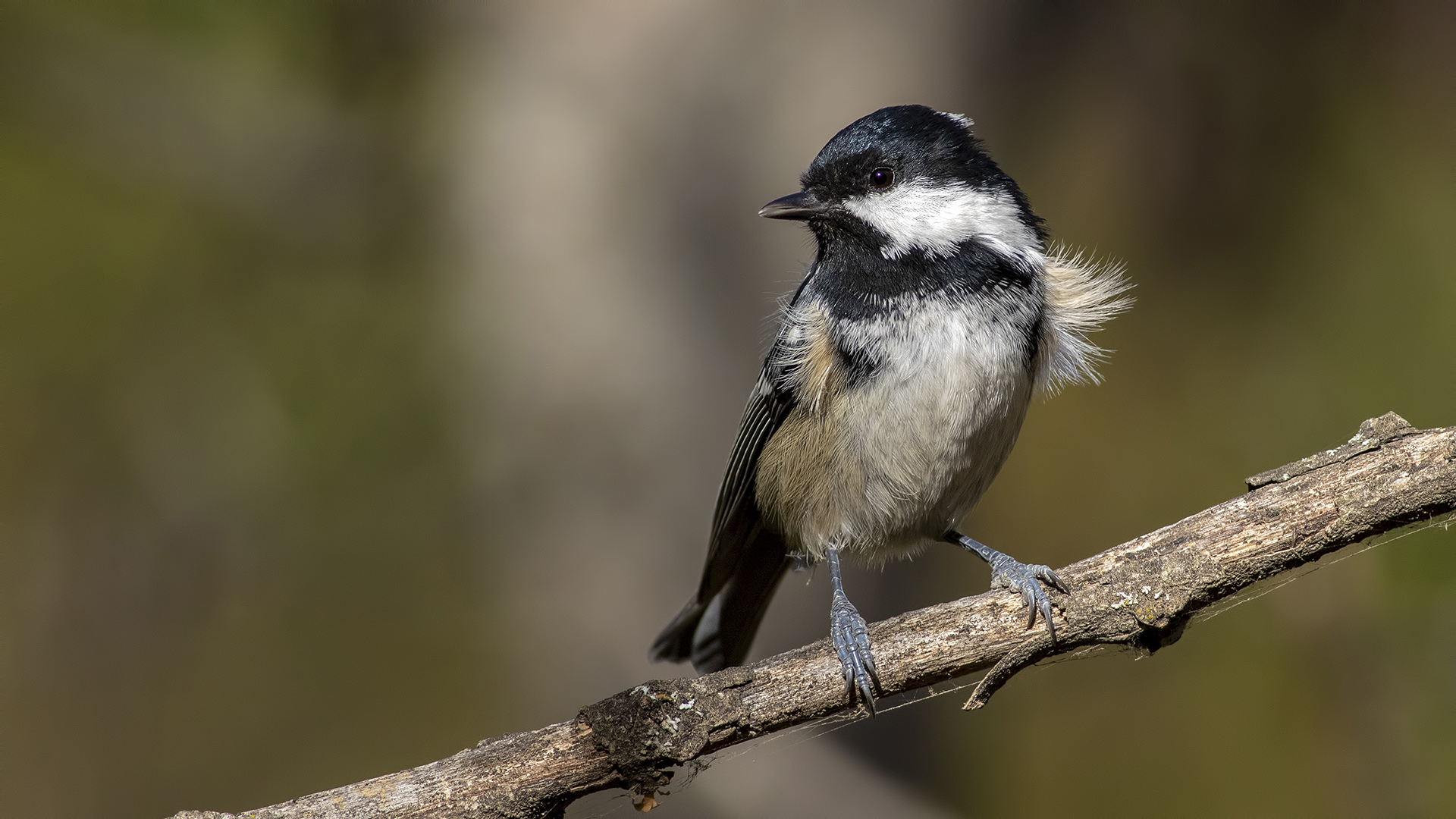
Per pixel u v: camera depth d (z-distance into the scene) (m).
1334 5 12.12
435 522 11.97
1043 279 6.95
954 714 10.16
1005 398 6.70
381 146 12.94
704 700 5.23
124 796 11.30
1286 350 12.29
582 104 10.16
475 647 11.45
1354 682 10.67
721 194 9.80
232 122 12.82
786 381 7.06
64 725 11.54
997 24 10.38
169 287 13.18
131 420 12.52
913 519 7.13
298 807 4.88
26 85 12.33
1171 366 12.40
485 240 10.41
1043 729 11.38
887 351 6.60
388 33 12.68
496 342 10.31
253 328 12.97
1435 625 10.51
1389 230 12.30
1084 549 11.93
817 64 9.72
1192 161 12.15
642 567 9.97
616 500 10.02
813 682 5.41
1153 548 5.45
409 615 11.70
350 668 11.65
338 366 12.68
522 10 10.45
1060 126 11.46
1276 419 12.05
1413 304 12.16
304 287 13.13
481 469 10.69
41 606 11.86
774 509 7.51
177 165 12.75
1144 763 11.09
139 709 11.60
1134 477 12.10
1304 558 5.29
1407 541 10.68
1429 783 10.20
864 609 9.73
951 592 11.23
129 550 12.15
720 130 9.85
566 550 10.12
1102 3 11.39
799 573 9.48
